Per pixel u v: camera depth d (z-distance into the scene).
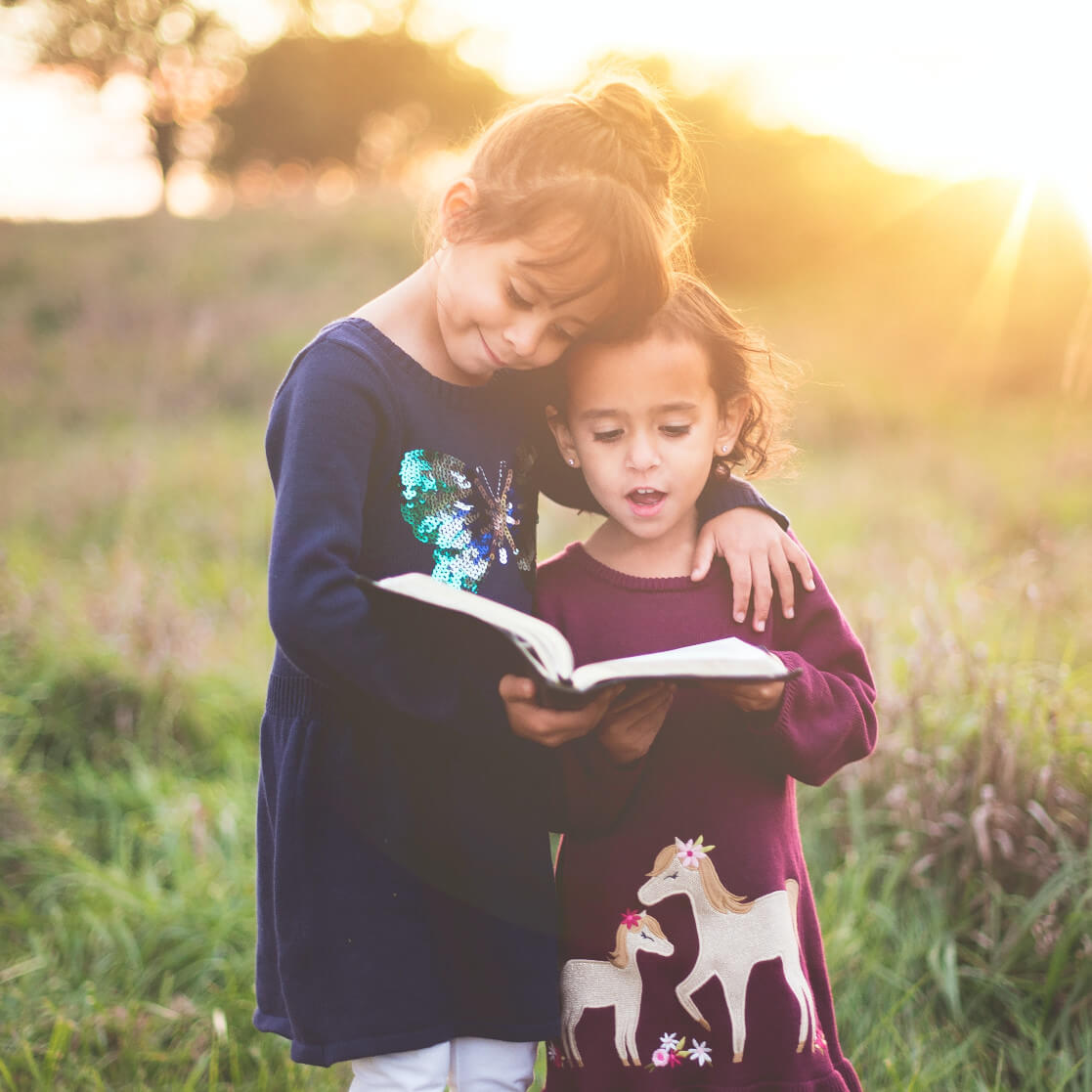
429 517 1.56
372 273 14.36
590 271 1.47
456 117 37.31
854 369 11.55
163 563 5.73
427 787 1.58
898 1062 2.21
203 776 3.86
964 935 2.56
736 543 1.65
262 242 15.17
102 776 3.81
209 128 35.19
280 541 1.43
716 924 1.57
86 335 12.41
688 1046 1.57
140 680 4.12
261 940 1.68
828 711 1.56
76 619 4.53
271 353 11.76
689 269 1.80
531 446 1.71
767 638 1.63
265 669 4.42
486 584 1.60
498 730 1.47
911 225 14.33
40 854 3.18
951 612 3.66
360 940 1.54
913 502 6.70
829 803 3.04
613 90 1.63
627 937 1.58
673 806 1.58
